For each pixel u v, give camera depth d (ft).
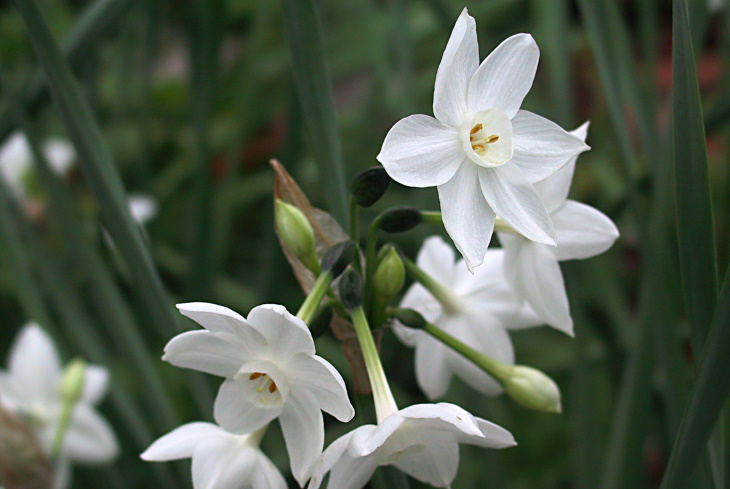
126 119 2.26
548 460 1.75
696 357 1.15
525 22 2.25
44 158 1.39
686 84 1.12
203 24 1.46
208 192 1.52
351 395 1.67
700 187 1.13
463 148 1.14
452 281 1.27
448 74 1.12
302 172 2.10
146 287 1.26
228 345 1.13
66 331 1.88
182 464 1.35
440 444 1.15
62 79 1.23
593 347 1.75
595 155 2.16
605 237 1.20
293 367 1.13
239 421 1.14
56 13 2.39
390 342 1.81
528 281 1.21
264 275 1.53
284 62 2.28
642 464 1.33
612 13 1.37
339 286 1.18
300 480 1.12
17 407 1.50
